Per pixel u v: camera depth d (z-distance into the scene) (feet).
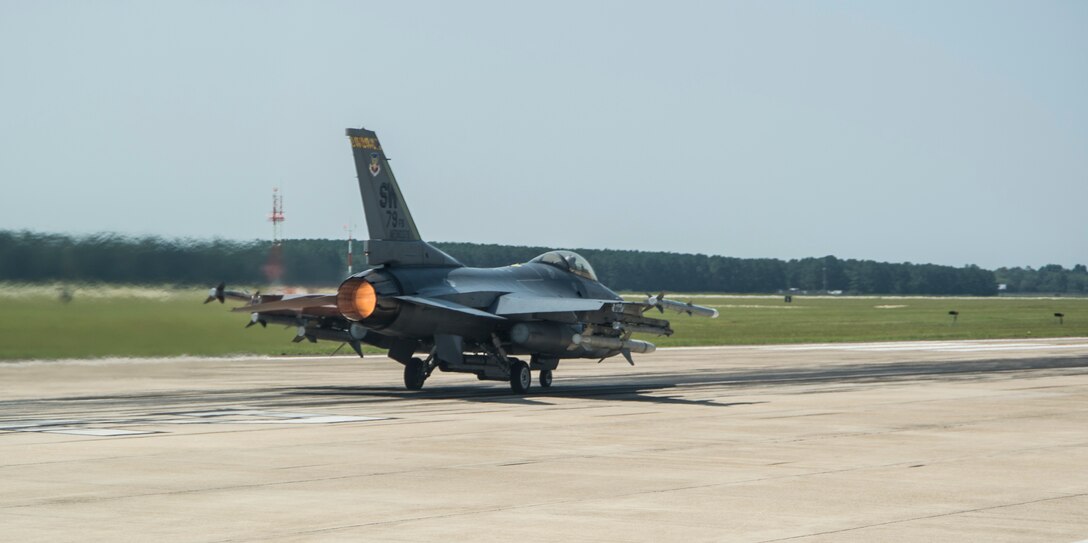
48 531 69.72
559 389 181.88
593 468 94.94
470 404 152.56
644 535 69.05
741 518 74.18
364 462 97.71
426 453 103.40
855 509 77.41
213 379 196.34
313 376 205.36
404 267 169.78
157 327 246.88
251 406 148.25
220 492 83.10
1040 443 112.27
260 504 78.64
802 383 194.08
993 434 119.65
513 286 178.91
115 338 242.37
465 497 81.46
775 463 98.07
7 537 68.03
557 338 173.68
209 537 68.28
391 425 125.90
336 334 181.98
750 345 343.26
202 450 104.58
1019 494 83.41
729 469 94.53
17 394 164.76
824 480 89.15
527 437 115.44
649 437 115.85
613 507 77.82
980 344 349.61
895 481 88.79
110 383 185.06
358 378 201.77
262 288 251.39
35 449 104.68
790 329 467.11
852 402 156.87
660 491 84.07
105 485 85.87
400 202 171.32
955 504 79.36
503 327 173.58
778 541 67.62
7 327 232.73
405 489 84.64
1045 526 72.23
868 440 114.01
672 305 177.68
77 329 238.89
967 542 67.62
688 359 269.44
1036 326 507.71
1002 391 176.14
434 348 175.11
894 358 272.72
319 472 92.27
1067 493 83.97
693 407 149.07
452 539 67.87
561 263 191.11
